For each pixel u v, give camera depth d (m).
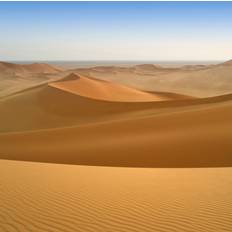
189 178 10.23
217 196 8.08
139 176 10.45
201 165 14.12
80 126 24.75
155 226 6.07
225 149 15.77
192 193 8.32
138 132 20.81
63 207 6.85
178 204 7.37
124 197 7.77
